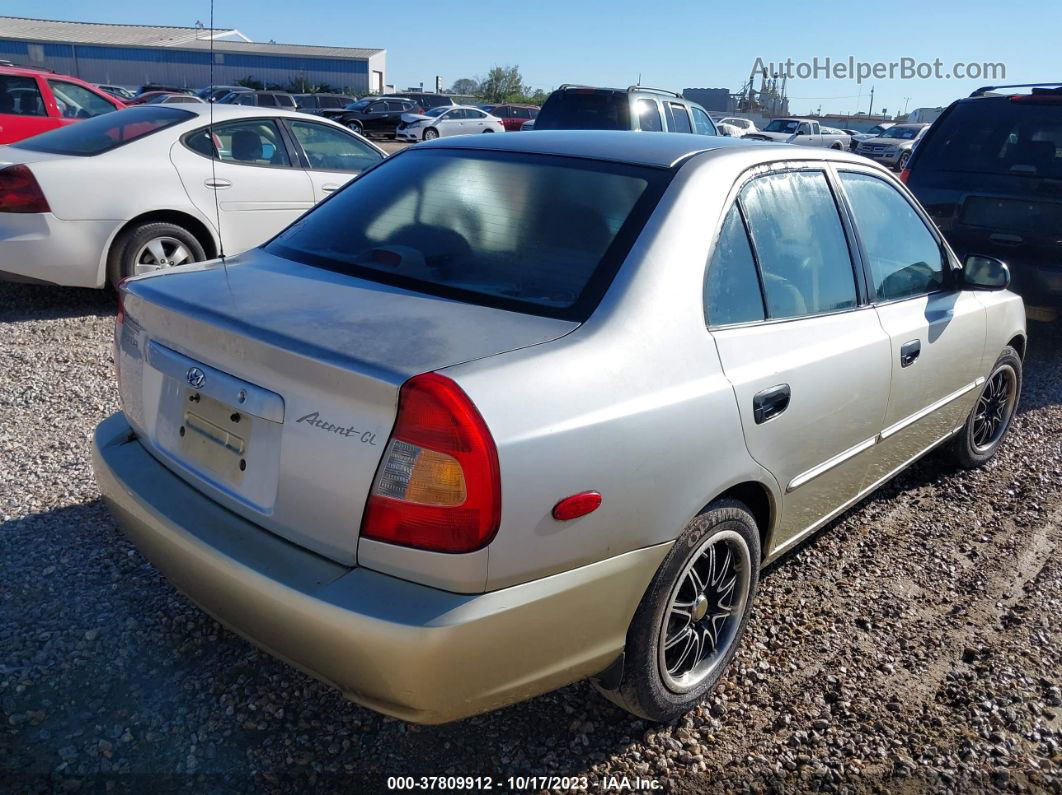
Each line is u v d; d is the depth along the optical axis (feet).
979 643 10.35
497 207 9.09
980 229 21.77
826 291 10.25
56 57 175.83
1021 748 8.69
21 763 7.57
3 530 11.05
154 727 8.13
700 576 8.55
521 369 6.79
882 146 91.35
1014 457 16.21
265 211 22.40
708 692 8.93
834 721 8.91
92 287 20.56
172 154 20.90
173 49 176.65
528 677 7.00
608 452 7.03
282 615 6.60
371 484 6.43
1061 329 25.96
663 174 8.92
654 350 7.66
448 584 6.40
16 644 9.00
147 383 8.38
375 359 6.60
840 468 10.51
